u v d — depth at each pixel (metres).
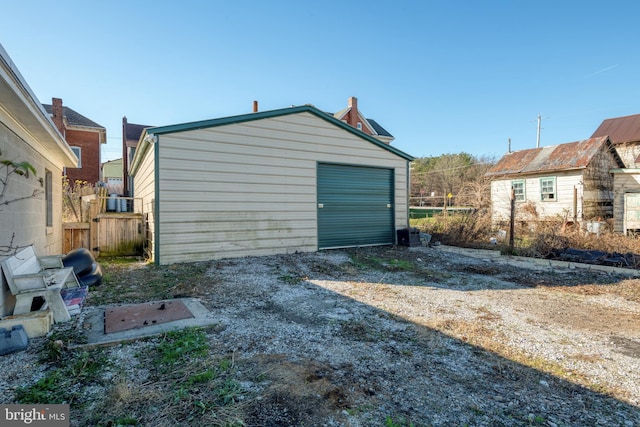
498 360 2.60
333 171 8.20
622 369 2.48
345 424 1.74
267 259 6.69
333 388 2.09
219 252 6.57
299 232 7.59
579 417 1.88
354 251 8.00
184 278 5.06
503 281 5.46
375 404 1.94
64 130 17.27
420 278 5.59
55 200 6.45
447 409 1.92
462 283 5.28
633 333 3.22
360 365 2.45
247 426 1.69
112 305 3.78
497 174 16.06
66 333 2.90
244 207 6.84
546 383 2.26
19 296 3.08
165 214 6.02
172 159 6.07
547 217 13.75
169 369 2.29
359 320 3.47
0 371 2.24
